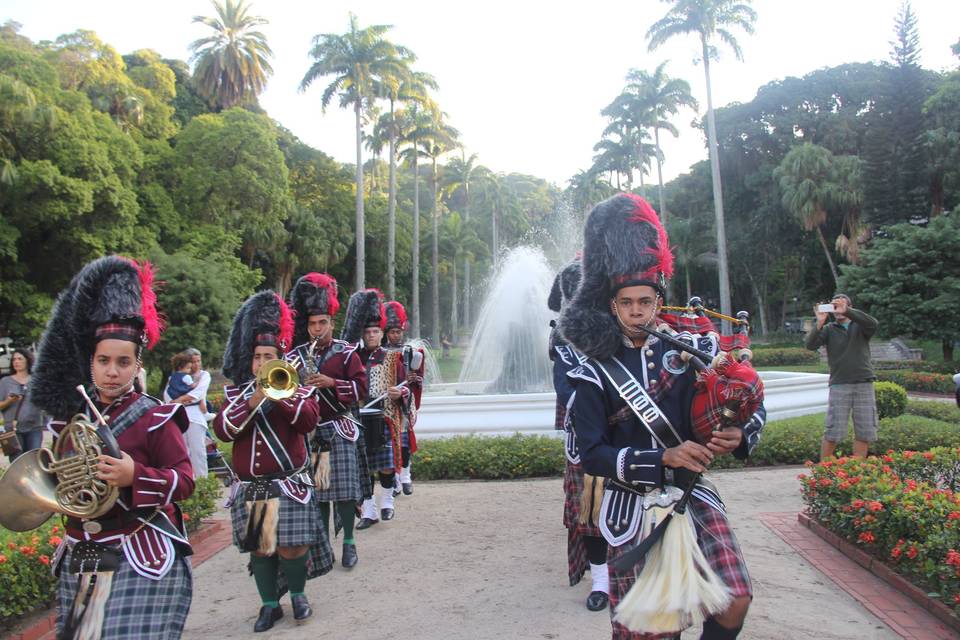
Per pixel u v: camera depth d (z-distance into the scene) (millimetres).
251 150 29484
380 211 45469
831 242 42844
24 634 4023
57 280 24656
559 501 6945
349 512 5156
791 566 4867
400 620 4129
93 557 2633
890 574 4469
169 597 2648
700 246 48750
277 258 38312
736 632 2480
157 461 2729
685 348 2605
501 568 5004
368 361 6324
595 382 2666
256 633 4035
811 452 8422
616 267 2703
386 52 32250
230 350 4348
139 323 2803
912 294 26625
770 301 56094
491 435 9156
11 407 8797
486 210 64000
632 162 47438
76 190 21719
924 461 5949
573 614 4105
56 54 29984
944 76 40469
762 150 44875
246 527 4004
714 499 2654
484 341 15031
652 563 2506
